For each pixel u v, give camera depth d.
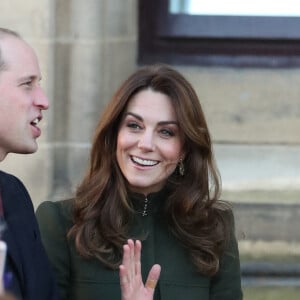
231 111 17.33
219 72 17.38
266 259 16.92
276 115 17.28
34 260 9.73
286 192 17.06
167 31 17.66
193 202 10.97
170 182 11.12
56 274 10.67
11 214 9.75
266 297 16.72
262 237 16.98
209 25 17.64
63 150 17.08
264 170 17.16
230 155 17.23
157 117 10.63
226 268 11.09
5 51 9.36
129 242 9.94
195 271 10.91
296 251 16.92
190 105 10.71
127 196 10.91
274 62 17.42
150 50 17.62
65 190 16.86
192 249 10.91
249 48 17.50
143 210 11.01
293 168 17.14
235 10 17.66
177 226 10.95
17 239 9.62
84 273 10.69
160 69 10.80
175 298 10.77
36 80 9.57
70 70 17.05
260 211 17.00
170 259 10.91
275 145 17.27
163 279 10.80
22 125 9.42
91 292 10.62
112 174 10.94
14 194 9.90
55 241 10.79
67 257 10.77
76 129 17.03
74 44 17.00
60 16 16.98
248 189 17.08
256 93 17.34
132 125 10.73
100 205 10.85
